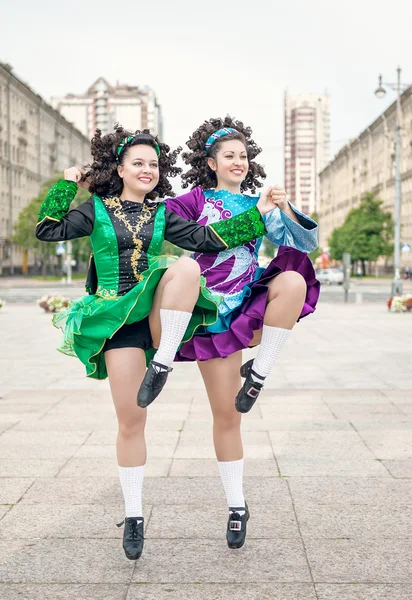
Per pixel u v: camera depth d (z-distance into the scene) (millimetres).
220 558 3316
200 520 3832
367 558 3295
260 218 3314
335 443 5531
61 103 160750
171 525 3758
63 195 3328
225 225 3338
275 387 8938
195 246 3363
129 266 3318
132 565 3242
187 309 3055
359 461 4984
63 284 54562
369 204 74188
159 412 6859
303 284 3225
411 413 6820
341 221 106562
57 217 3309
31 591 2975
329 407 7188
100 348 3207
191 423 6297
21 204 75812
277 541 3520
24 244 61594
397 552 3363
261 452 5246
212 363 3406
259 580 3066
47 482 4512
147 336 3289
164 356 3041
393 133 77375
